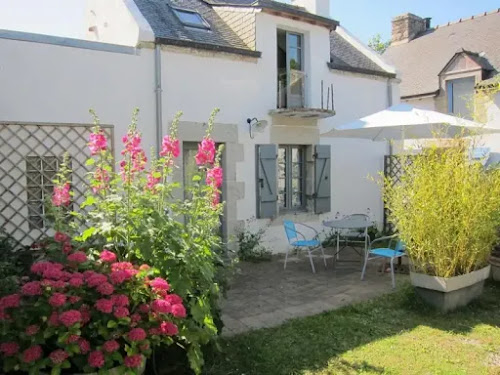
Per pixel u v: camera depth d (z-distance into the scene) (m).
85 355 2.62
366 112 10.34
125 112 6.75
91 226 3.60
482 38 14.02
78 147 6.23
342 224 7.15
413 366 3.71
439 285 4.95
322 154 9.45
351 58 10.80
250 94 8.25
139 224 3.14
